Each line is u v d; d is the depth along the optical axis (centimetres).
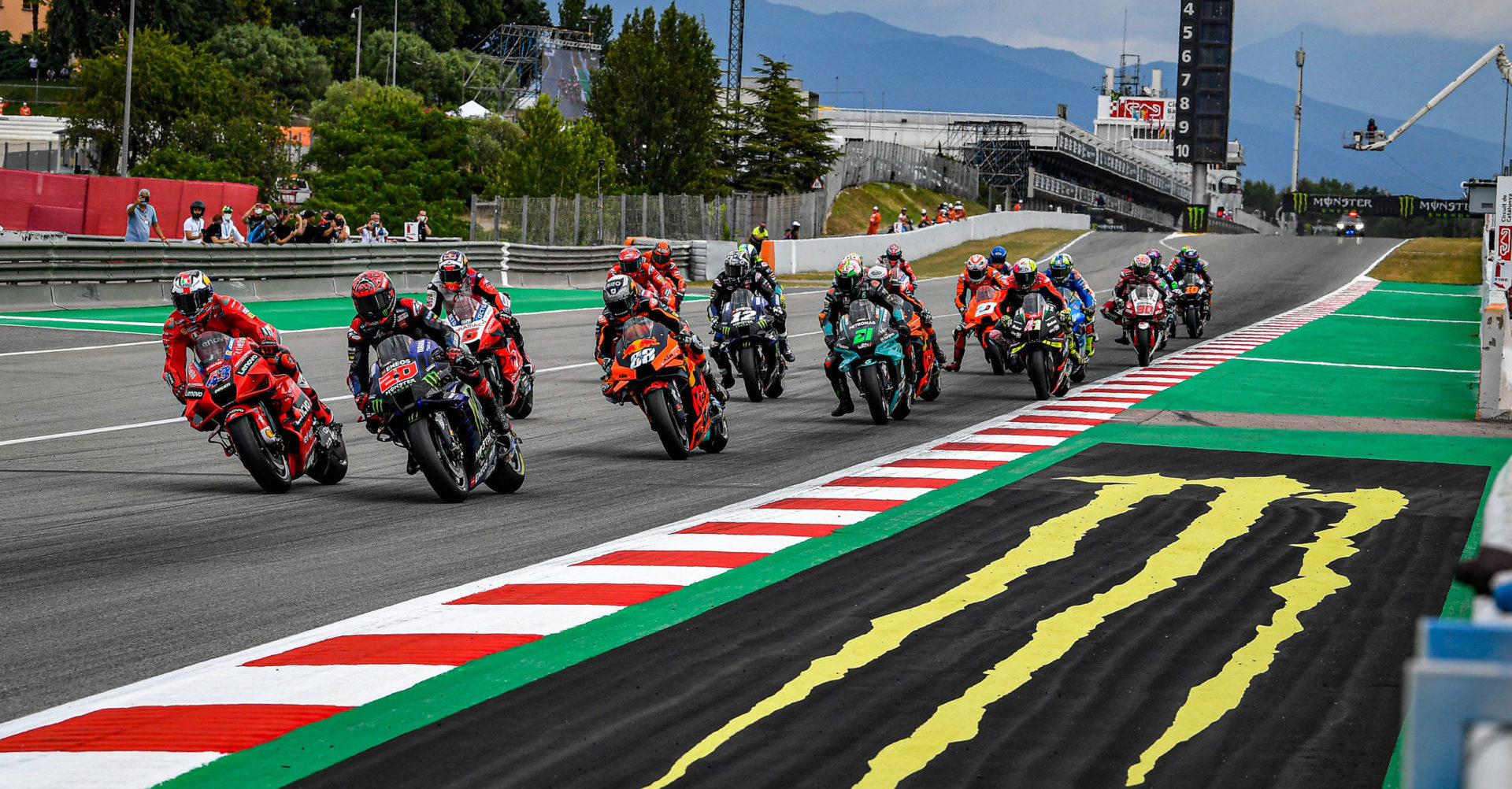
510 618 2247
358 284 3244
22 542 2877
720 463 4119
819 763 1555
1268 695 1819
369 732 1680
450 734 1666
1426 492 3512
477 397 3447
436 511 3303
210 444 4366
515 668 1956
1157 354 7894
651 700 1795
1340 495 3456
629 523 3153
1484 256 11512
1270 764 1559
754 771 1530
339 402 5453
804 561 2697
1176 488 3566
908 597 2383
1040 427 4897
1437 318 10712
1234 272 15538
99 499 3406
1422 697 492
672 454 4125
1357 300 12469
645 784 1491
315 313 9625
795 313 10981
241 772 1539
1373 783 1501
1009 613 2267
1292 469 3912
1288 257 17488
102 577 2558
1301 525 3058
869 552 2778
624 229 15550
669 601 2364
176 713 1759
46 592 2438
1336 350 8200
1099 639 2100
